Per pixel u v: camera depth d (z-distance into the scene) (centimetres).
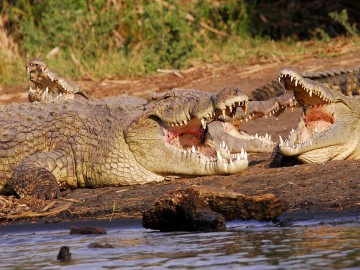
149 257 2131
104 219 2877
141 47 7056
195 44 7056
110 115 3572
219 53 6850
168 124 3303
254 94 5162
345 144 3478
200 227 2523
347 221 2500
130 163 3444
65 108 3734
